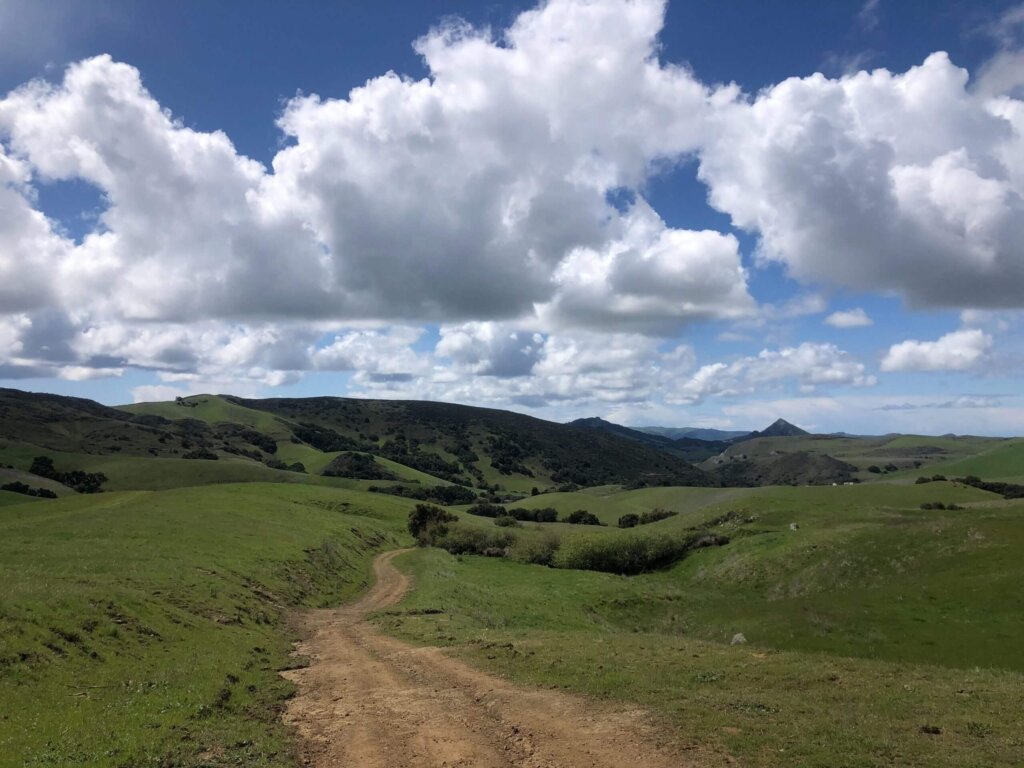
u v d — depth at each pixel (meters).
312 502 97.56
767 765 10.48
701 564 57.81
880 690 15.02
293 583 41.22
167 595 27.17
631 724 13.16
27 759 10.91
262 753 12.30
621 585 51.03
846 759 10.49
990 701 13.89
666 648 21.58
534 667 19.27
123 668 17.44
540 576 55.56
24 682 14.87
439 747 12.63
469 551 74.62
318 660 23.58
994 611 27.42
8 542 37.53
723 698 14.59
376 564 65.44
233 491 89.25
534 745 12.40
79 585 23.80
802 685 15.83
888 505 72.62
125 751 11.64
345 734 13.91
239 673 19.08
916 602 30.55
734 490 119.81
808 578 44.28
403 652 24.08
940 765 10.14
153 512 55.88
